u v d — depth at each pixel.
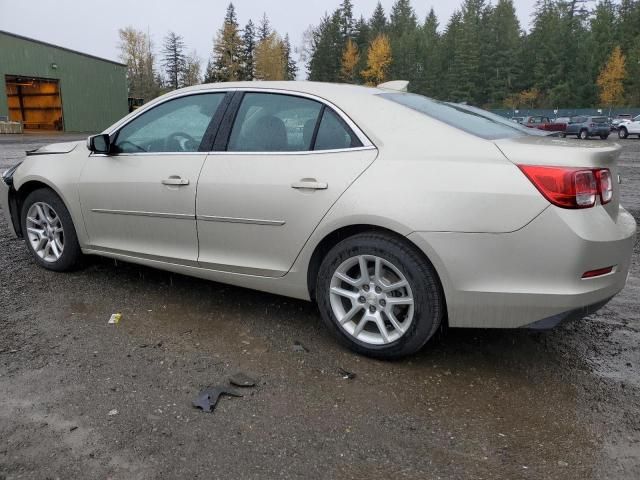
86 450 2.31
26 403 2.64
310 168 3.26
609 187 2.91
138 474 2.18
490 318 2.91
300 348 3.35
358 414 2.66
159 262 3.99
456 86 82.31
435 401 2.81
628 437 2.53
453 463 2.32
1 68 33.78
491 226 2.79
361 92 3.43
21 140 26.25
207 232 3.67
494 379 3.05
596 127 35.12
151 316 3.77
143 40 87.75
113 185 4.06
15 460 2.23
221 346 3.35
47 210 4.61
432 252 2.88
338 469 2.26
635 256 5.80
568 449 2.43
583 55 78.25
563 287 2.75
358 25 97.25
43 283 4.36
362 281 3.19
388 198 2.97
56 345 3.27
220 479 2.17
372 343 3.19
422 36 97.38
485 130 3.27
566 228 2.69
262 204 3.39
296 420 2.60
